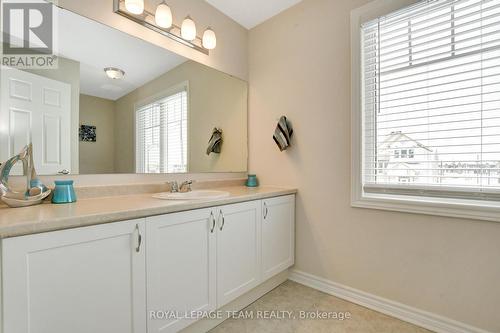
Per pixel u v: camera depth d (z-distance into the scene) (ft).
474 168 4.57
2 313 2.61
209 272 4.72
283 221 6.61
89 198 4.76
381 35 5.55
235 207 5.23
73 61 4.61
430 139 4.99
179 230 4.23
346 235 6.10
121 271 3.52
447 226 4.79
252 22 7.86
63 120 4.50
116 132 5.21
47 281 2.89
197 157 6.77
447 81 4.83
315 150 6.62
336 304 5.87
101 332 3.33
